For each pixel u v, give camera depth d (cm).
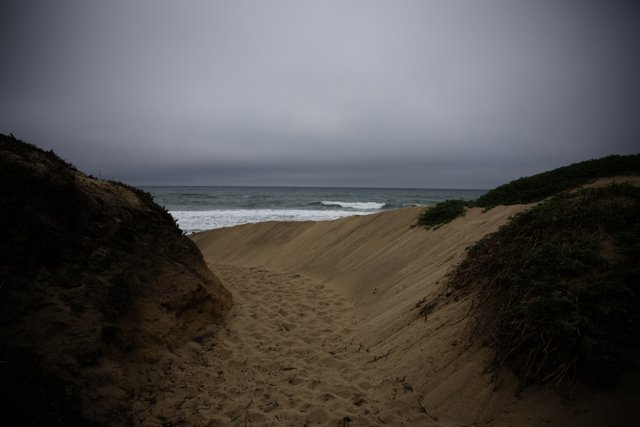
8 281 297
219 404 323
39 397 243
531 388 274
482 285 405
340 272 881
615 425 224
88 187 431
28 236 326
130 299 381
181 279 466
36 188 355
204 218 2353
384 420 297
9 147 376
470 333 358
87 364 301
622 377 245
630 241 331
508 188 985
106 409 281
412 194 6556
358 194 6200
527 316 299
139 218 466
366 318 577
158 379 346
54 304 312
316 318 585
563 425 240
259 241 1452
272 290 739
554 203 448
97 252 381
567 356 265
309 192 7056
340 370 402
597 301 287
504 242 437
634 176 828
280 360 421
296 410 318
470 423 278
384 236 979
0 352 259
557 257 336
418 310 477
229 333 483
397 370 375
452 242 682
